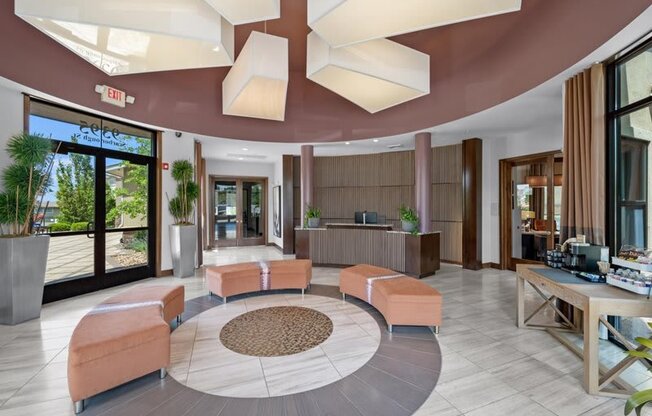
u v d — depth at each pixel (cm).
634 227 313
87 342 221
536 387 242
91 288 495
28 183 370
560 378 255
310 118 712
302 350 302
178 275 595
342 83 423
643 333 306
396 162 830
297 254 721
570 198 347
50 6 276
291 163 875
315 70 386
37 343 319
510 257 665
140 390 238
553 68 348
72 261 476
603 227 316
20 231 382
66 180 464
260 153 852
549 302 360
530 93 399
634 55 300
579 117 335
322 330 349
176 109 590
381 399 226
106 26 287
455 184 735
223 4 276
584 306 239
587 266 302
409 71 431
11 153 370
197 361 281
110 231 523
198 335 337
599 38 287
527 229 668
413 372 262
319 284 551
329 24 291
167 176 605
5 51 357
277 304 439
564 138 355
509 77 422
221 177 1013
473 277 602
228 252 925
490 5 267
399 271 623
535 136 591
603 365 272
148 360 245
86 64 452
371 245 663
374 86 433
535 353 297
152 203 589
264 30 458
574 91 341
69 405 222
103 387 222
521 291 355
